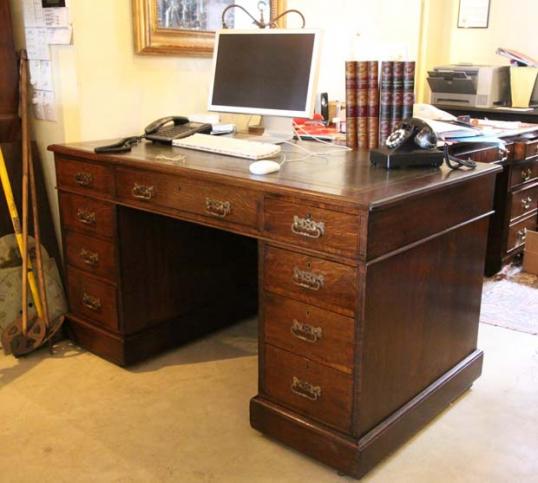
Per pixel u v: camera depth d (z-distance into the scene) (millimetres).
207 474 1739
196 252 2486
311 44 2164
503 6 4090
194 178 1837
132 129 2574
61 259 2668
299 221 1613
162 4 2516
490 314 2768
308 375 1730
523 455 1816
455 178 1745
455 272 1942
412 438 1886
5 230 2512
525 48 4062
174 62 2652
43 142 2588
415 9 3955
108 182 2158
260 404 1865
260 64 2291
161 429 1947
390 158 1844
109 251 2248
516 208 3227
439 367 1986
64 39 2332
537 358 2383
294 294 1693
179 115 2727
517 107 3844
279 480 1714
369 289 1559
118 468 1765
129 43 2484
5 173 2373
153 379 2250
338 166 1899
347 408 1663
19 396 2129
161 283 2389
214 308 2615
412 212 1635
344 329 1610
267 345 1809
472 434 1913
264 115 2311
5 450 1842
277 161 1981
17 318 2479
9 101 2525
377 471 1744
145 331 2365
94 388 2184
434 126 2516
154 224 2307
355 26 3582
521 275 3262
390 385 1758
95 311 2381
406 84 2174
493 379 2234
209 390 2178
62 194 2373
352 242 1521
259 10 2879
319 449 1740
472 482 1700
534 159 3238
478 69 3791
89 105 2412
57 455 1820
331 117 3162
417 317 1805
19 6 2488
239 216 1763
